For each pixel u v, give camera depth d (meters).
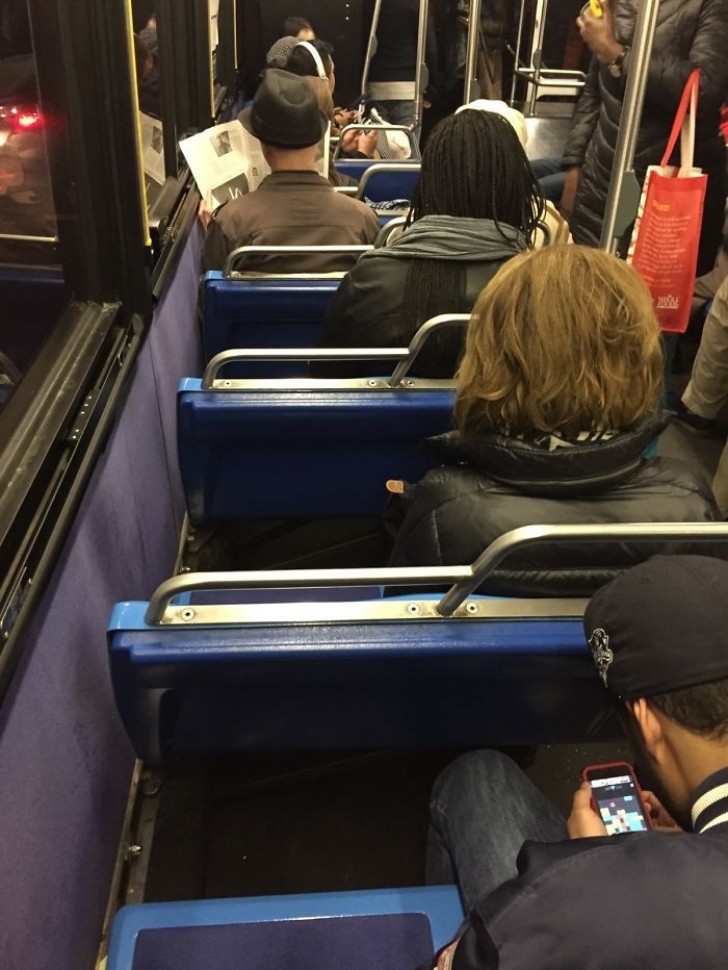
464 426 1.11
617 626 0.71
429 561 1.13
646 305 1.06
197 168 2.54
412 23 4.37
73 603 1.25
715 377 2.75
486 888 1.14
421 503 1.17
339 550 2.12
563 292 1.03
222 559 2.15
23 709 1.04
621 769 1.02
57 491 1.13
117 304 1.66
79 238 1.58
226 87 4.02
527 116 4.27
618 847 0.58
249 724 1.18
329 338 1.82
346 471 1.76
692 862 0.56
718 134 2.49
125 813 1.49
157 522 1.90
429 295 1.68
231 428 1.63
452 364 1.76
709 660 0.66
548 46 4.55
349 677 1.05
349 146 3.91
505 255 1.69
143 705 1.09
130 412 1.71
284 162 2.34
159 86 2.49
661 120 2.47
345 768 1.63
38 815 1.06
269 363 2.32
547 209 2.10
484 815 1.23
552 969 0.53
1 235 1.53
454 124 1.71
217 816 1.60
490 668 1.05
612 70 2.41
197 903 1.05
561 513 1.07
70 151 1.52
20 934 0.98
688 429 3.07
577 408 1.03
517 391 1.04
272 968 1.00
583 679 1.10
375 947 1.01
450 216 1.73
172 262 2.18
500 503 1.09
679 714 0.67
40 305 1.60
